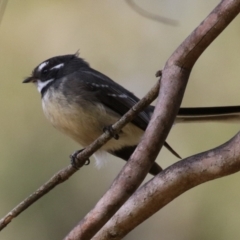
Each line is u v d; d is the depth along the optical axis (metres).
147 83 11.40
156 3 11.09
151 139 4.34
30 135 10.90
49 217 10.30
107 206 4.27
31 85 11.30
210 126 9.91
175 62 4.69
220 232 9.30
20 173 10.54
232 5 4.58
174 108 4.50
